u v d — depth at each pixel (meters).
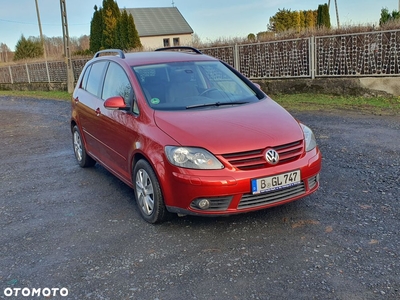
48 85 22.59
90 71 6.24
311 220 4.04
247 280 3.11
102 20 33.00
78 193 5.30
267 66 13.66
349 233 3.73
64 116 12.36
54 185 5.68
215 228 4.00
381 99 10.66
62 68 21.52
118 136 4.76
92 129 5.67
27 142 8.80
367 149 6.37
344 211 4.20
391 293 2.85
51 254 3.71
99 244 3.84
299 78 12.75
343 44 11.59
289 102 11.48
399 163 5.60
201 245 3.70
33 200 5.12
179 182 3.72
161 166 3.86
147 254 3.60
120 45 31.05
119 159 4.88
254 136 3.82
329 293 2.89
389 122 8.11
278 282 3.06
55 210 4.75
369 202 4.38
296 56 12.73
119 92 5.03
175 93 4.68
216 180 3.59
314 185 4.16
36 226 4.34
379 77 10.97
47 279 3.31
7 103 17.81
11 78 25.62
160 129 4.04
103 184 5.61
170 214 4.09
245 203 3.70
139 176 4.30
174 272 3.28
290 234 3.79
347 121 8.52
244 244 3.66
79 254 3.68
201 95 4.75
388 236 3.63
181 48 6.34
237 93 4.95
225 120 4.09
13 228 4.32
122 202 4.89
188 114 4.25
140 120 4.36
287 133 3.97
